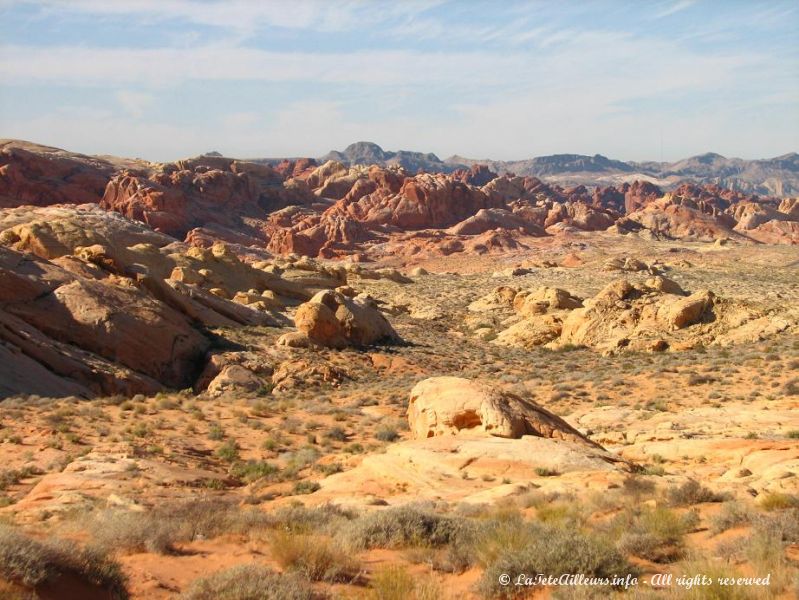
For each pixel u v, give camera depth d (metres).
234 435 25.19
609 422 26.23
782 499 11.59
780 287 94.19
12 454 20.86
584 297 91.19
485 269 144.38
